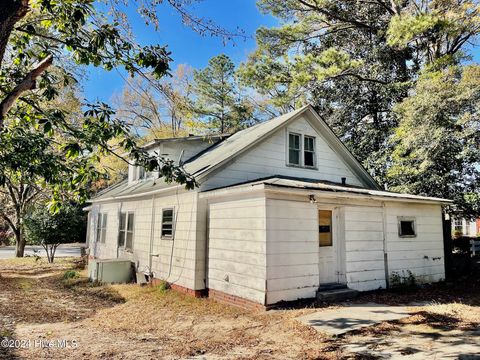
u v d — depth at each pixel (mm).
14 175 5504
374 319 6316
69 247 30844
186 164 12094
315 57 16062
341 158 12719
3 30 3230
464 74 11734
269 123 12305
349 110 18000
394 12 16406
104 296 9531
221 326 6328
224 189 8258
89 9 4438
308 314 6656
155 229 11508
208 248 9320
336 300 7887
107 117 4926
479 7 12930
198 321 6746
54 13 4457
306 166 11688
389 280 9281
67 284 11414
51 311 7766
